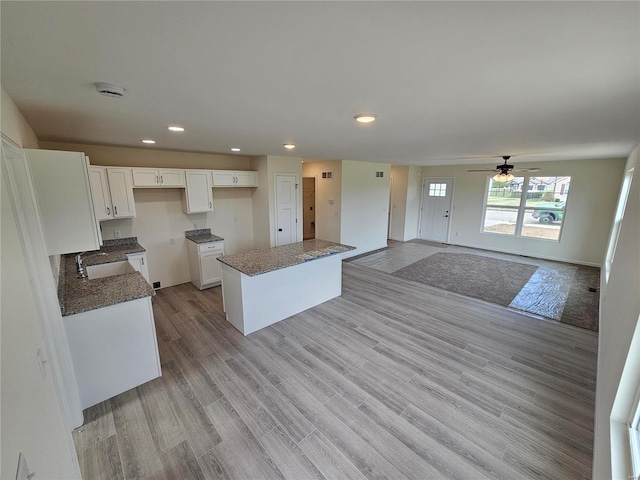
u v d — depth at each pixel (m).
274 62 1.32
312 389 2.60
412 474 1.85
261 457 1.96
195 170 4.75
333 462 1.93
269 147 4.27
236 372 2.82
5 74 1.40
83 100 1.86
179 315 4.02
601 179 6.17
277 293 3.79
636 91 1.66
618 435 1.32
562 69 1.38
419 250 7.98
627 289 1.66
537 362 3.00
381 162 7.32
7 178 1.37
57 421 1.39
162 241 4.91
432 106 2.02
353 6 0.89
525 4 0.86
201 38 1.10
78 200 2.30
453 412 2.34
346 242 7.02
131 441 2.07
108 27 1.01
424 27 1.01
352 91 1.72
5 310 0.91
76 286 2.75
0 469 0.66
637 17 0.92
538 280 5.52
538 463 1.92
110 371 2.46
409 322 3.85
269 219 5.58
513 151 4.62
